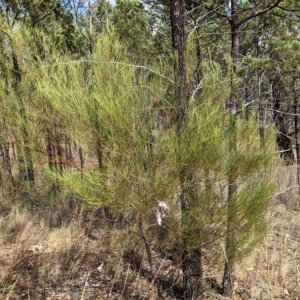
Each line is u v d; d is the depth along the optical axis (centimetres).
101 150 269
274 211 604
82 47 636
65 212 396
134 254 414
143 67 285
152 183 262
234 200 283
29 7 600
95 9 652
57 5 638
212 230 297
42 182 373
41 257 418
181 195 291
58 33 642
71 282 395
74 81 279
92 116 261
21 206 523
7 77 418
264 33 435
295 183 723
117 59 302
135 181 267
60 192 389
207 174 272
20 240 459
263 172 301
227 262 317
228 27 454
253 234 316
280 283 406
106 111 248
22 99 349
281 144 859
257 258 447
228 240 317
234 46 377
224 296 375
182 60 300
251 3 417
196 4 408
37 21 592
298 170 721
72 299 360
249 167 272
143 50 492
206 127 255
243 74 380
